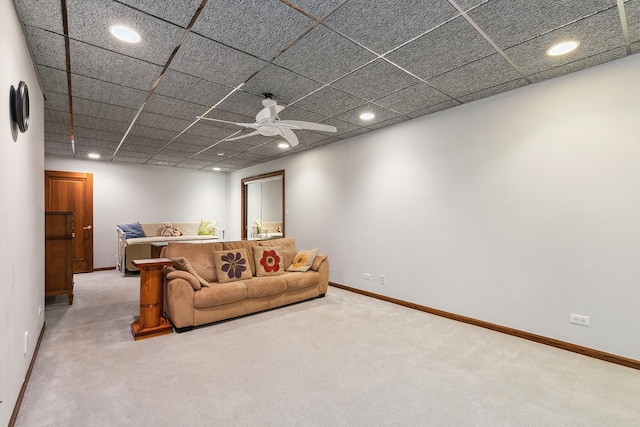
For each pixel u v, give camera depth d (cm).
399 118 380
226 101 324
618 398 192
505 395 195
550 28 200
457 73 263
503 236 302
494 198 309
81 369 224
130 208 690
